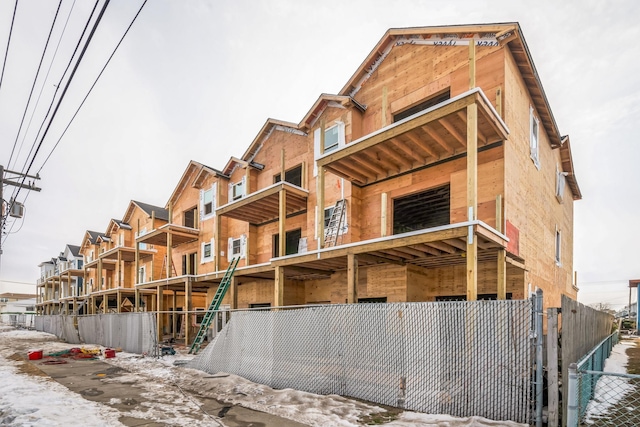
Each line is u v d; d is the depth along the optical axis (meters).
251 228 17.39
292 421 5.59
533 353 5.19
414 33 11.24
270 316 8.30
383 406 6.21
